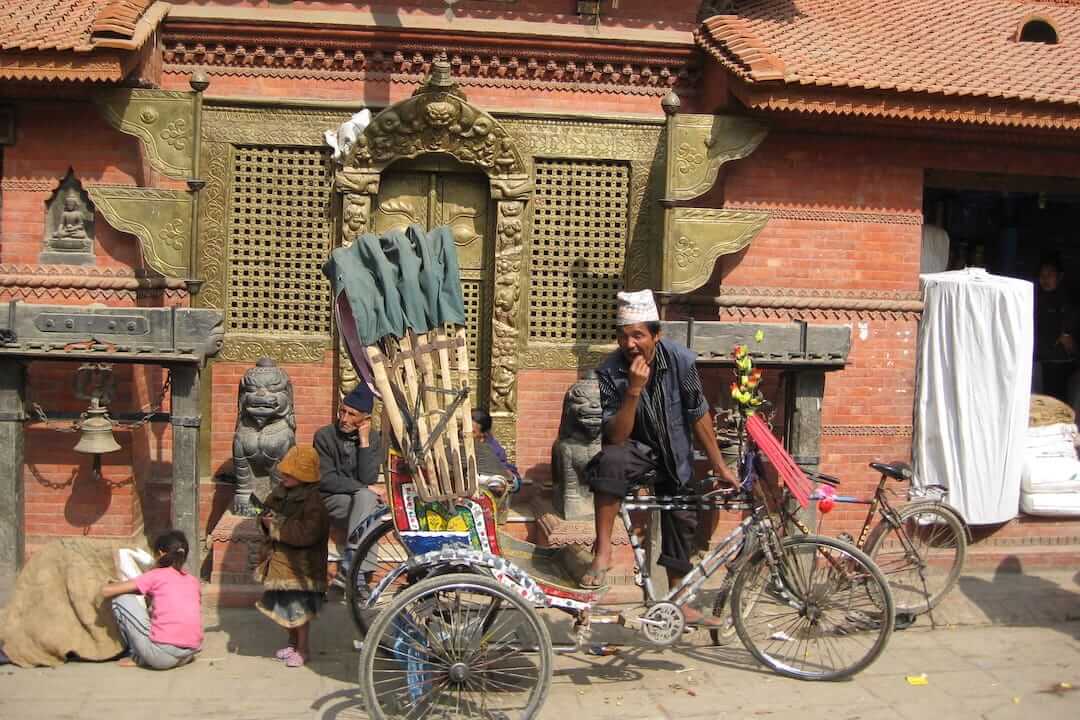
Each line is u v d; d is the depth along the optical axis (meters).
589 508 7.98
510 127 8.47
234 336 8.45
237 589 7.35
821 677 6.35
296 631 6.46
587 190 8.66
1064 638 7.25
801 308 8.44
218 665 6.41
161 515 8.25
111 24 7.21
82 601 6.37
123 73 7.22
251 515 7.78
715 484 6.98
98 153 7.75
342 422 7.25
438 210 8.53
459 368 5.74
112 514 7.76
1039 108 8.09
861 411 8.61
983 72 8.44
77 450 7.13
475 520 5.57
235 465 7.80
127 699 5.85
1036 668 6.67
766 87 7.72
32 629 6.28
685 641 6.92
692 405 6.16
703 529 8.31
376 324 5.57
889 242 8.58
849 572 6.40
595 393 7.88
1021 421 8.49
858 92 7.82
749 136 8.05
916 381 8.67
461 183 8.54
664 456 6.15
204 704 5.84
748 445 6.45
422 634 5.59
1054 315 11.73
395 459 5.55
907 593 7.64
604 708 5.91
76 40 7.18
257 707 5.83
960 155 8.67
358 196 8.21
